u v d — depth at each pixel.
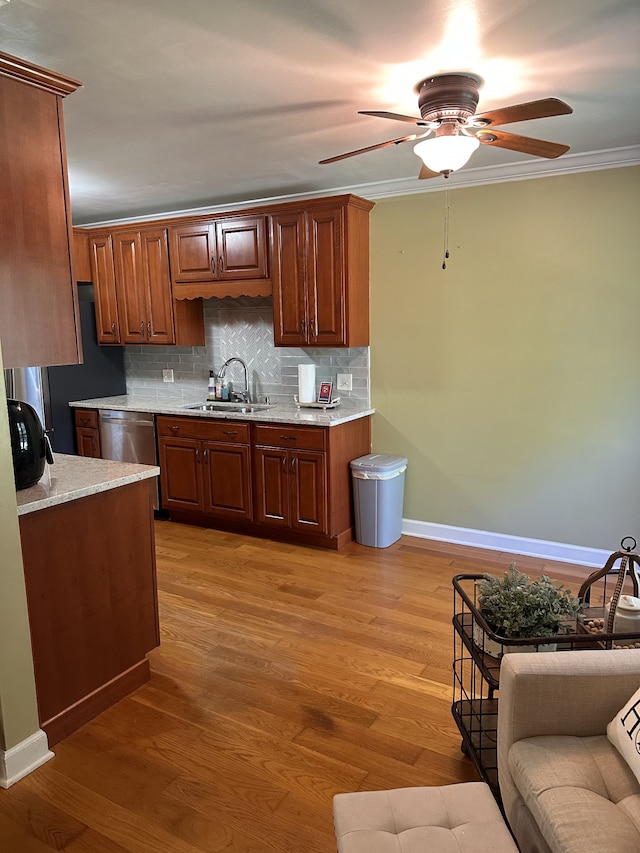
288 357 4.65
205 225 4.38
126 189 4.04
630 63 2.16
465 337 3.96
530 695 1.52
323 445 3.89
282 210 4.02
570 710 1.53
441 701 2.41
